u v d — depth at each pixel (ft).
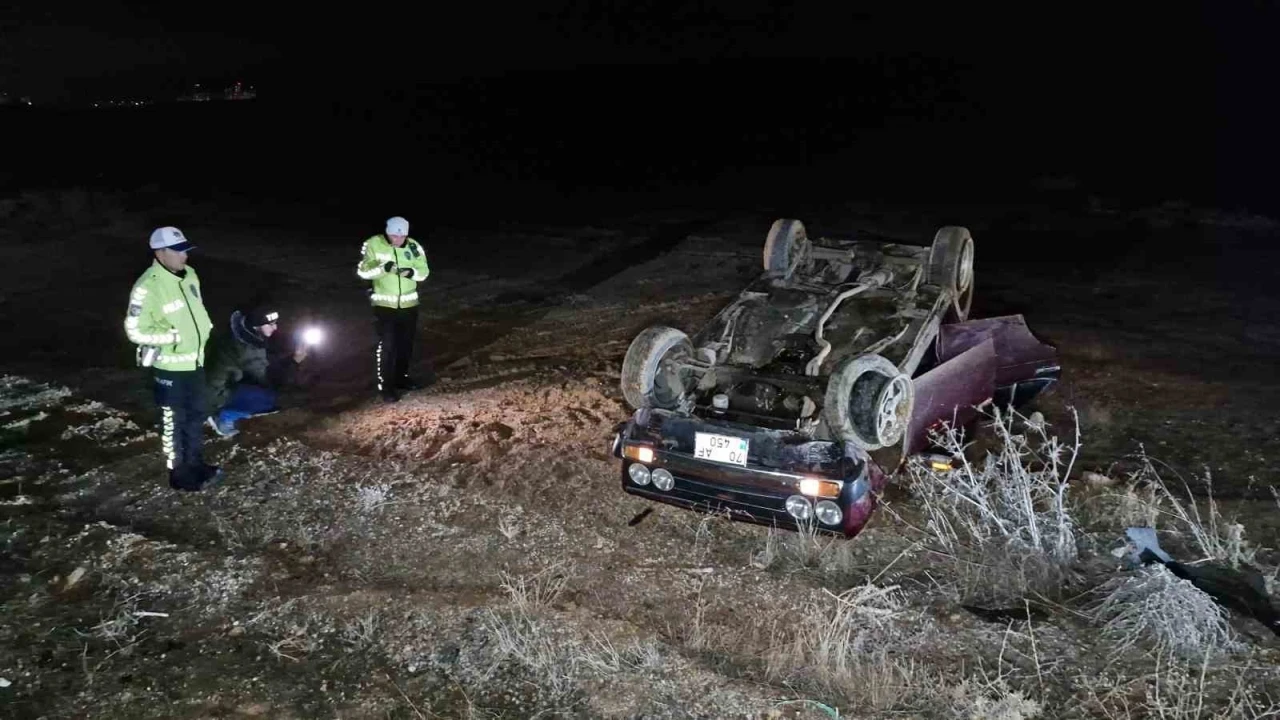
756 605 15.89
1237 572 16.37
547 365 29.91
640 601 16.08
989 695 13.34
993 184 65.51
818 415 18.06
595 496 20.04
